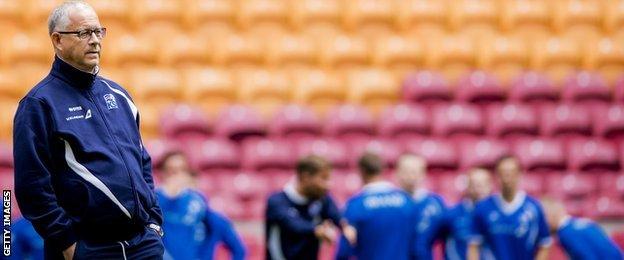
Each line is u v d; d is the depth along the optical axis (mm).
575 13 43188
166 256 22344
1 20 40438
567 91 38438
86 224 12195
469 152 35312
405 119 36250
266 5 42031
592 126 36969
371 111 38188
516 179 24344
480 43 41250
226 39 40250
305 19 41938
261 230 32031
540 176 35156
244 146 35188
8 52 38594
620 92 38562
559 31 42969
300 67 39844
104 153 12289
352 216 23328
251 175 33781
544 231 24688
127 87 37438
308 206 21359
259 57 39781
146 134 35875
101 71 38188
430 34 42125
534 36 42594
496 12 43000
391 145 35250
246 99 37938
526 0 43344
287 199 21250
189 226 22594
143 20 41312
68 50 12359
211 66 39594
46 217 11922
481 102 37875
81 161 12203
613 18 43250
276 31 41625
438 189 34344
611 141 36750
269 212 21203
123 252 12414
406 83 38562
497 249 24531
